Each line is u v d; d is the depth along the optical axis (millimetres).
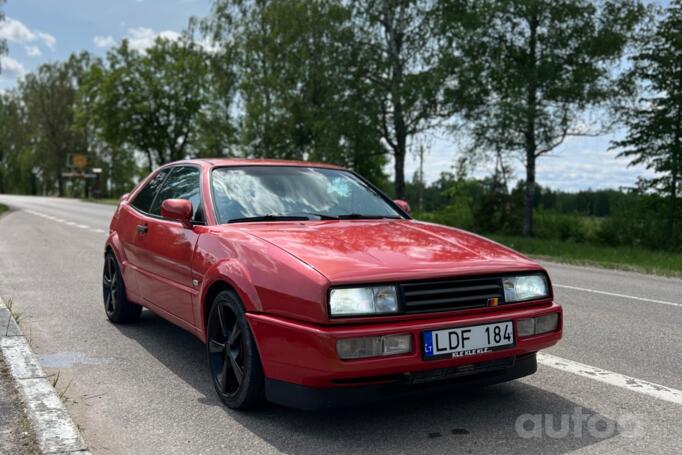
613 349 5020
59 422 3074
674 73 20016
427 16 21547
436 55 21188
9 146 99250
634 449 2969
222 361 3699
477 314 3230
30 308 6332
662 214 21844
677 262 13953
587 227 23703
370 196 4770
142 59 55969
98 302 6730
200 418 3379
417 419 3352
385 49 22516
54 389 3562
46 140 88812
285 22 25125
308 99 26234
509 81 19547
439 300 3129
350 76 22594
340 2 22625
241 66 33719
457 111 20531
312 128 24219
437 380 3127
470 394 3795
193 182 4586
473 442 3041
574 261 13180
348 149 23141
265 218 4098
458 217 29156
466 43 19625
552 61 19094
